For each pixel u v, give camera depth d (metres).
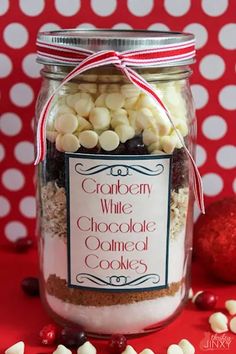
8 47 0.51
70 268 0.41
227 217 0.47
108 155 0.39
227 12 0.50
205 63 0.51
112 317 0.41
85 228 0.40
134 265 0.40
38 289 0.46
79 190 0.39
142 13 0.50
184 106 0.41
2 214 0.55
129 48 0.37
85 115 0.39
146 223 0.40
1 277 0.49
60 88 0.39
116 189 0.39
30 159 0.54
